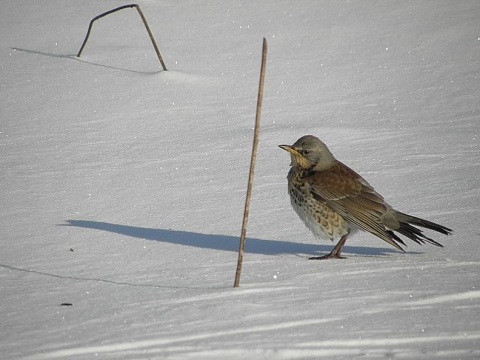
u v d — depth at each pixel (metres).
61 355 6.70
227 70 18.38
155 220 11.74
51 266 9.74
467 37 19.61
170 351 6.69
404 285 8.59
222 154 14.37
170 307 7.88
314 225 10.69
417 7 21.45
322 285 8.63
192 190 12.94
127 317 7.61
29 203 12.36
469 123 15.54
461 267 9.40
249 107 16.53
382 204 10.55
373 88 17.31
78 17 21.72
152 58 19.06
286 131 15.27
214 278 9.06
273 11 21.53
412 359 6.51
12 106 16.62
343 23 20.62
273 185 13.09
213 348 6.72
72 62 18.86
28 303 8.23
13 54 19.42
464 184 12.81
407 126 15.50
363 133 15.19
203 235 11.14
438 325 7.26
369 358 6.52
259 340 6.88
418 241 10.86
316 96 17.02
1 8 22.47
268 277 9.06
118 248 10.50
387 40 19.59
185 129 15.56
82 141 15.02
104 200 12.52
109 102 16.77
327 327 7.20
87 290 8.66
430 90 17.12
